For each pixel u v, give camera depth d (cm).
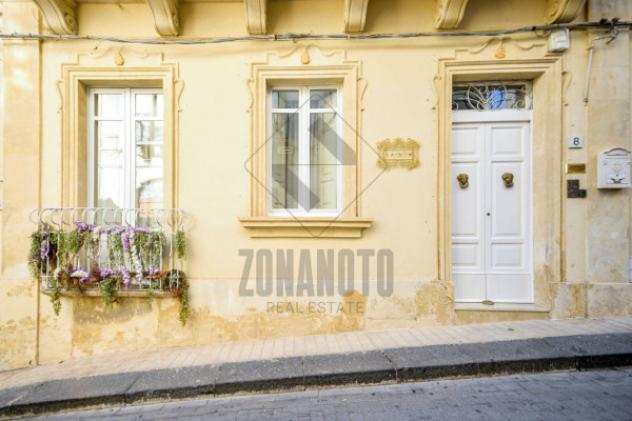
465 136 474
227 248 452
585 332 397
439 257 450
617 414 269
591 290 442
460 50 447
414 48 449
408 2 450
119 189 477
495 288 470
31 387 346
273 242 451
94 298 443
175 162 452
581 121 447
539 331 408
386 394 314
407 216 451
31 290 441
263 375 339
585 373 336
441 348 373
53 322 443
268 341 438
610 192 445
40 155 447
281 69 450
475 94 477
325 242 451
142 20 450
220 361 384
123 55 448
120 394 324
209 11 450
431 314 447
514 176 471
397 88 450
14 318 440
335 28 450
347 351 384
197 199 453
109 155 476
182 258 450
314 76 452
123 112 475
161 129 475
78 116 452
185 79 451
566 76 445
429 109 450
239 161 453
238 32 451
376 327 449
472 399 298
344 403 303
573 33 443
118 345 444
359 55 450
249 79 450
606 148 443
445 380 335
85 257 443
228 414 296
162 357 412
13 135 445
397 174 451
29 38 441
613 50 441
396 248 451
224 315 450
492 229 472
